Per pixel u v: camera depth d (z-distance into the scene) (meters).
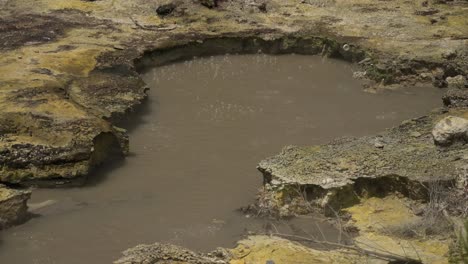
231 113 15.28
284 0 20.91
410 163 11.62
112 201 11.99
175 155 13.52
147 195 12.17
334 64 18.25
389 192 11.40
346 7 20.58
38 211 11.64
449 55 17.45
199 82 16.94
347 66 18.11
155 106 15.55
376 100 16.19
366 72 17.36
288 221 11.13
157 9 19.67
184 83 16.86
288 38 18.83
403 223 10.58
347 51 18.22
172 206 11.80
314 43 18.80
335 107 15.75
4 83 14.77
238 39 18.72
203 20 19.47
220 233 10.98
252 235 10.77
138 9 19.92
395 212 11.00
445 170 11.36
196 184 12.48
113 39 18.08
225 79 17.17
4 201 11.10
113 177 12.77
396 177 11.30
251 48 18.88
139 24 19.06
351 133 14.51
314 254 9.98
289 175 11.42
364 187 11.34
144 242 10.79
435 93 16.59
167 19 19.47
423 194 11.09
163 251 10.09
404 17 19.98
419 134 12.84
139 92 15.58
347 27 19.28
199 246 10.62
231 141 14.05
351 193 11.25
